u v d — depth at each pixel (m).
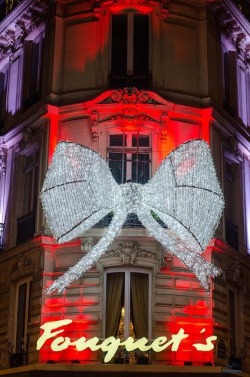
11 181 26.11
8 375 21.14
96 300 21.88
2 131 27.83
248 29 27.98
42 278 22.52
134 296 22.00
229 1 26.23
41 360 21.59
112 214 22.56
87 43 24.64
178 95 24.12
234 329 24.33
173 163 21.12
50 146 23.66
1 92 29.39
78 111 23.75
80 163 21.00
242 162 26.59
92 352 21.53
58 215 20.84
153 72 24.14
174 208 21.00
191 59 24.86
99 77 24.16
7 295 24.52
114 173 23.31
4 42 28.92
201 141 21.31
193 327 21.97
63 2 25.41
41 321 22.11
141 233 22.09
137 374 20.02
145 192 21.16
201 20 25.39
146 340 20.84
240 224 25.73
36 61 26.97
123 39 24.70
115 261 21.98
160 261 22.09
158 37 24.55
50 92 24.31
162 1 24.89
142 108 23.36
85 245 22.09
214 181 21.22
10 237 25.28
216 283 22.80
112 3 24.66
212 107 24.08
